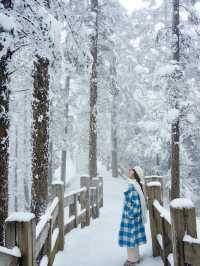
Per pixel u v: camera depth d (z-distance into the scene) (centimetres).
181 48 1571
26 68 726
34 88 667
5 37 471
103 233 813
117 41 2491
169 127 1839
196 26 1563
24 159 2167
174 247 340
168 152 2338
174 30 1555
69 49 702
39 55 603
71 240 733
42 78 664
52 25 515
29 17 523
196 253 301
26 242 288
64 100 2477
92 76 1772
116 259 605
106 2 1816
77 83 2572
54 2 614
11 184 2519
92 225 933
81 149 3381
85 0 1716
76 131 3016
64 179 2656
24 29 528
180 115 1512
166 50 2039
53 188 660
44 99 669
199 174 2489
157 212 561
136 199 567
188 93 1595
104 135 3162
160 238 543
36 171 660
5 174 529
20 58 650
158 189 586
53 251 569
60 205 662
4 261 243
